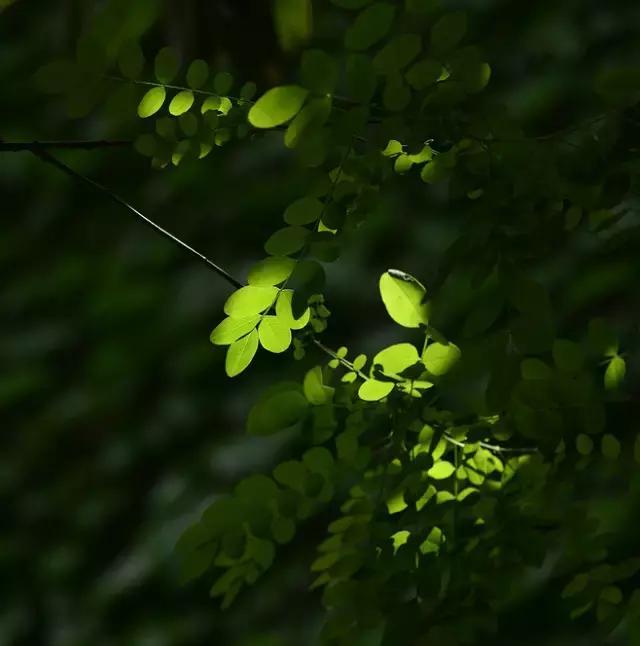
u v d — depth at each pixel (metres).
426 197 6.81
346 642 2.62
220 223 7.50
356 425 2.59
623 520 4.56
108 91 2.52
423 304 2.54
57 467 7.36
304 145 2.49
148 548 6.49
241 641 6.02
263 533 2.59
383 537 2.60
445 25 2.50
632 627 2.66
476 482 2.62
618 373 2.59
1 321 7.96
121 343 7.39
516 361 2.53
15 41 8.00
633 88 2.54
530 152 2.54
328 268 6.82
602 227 2.62
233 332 2.54
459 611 2.60
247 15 2.90
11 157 8.16
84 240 7.95
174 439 6.92
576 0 6.89
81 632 6.60
